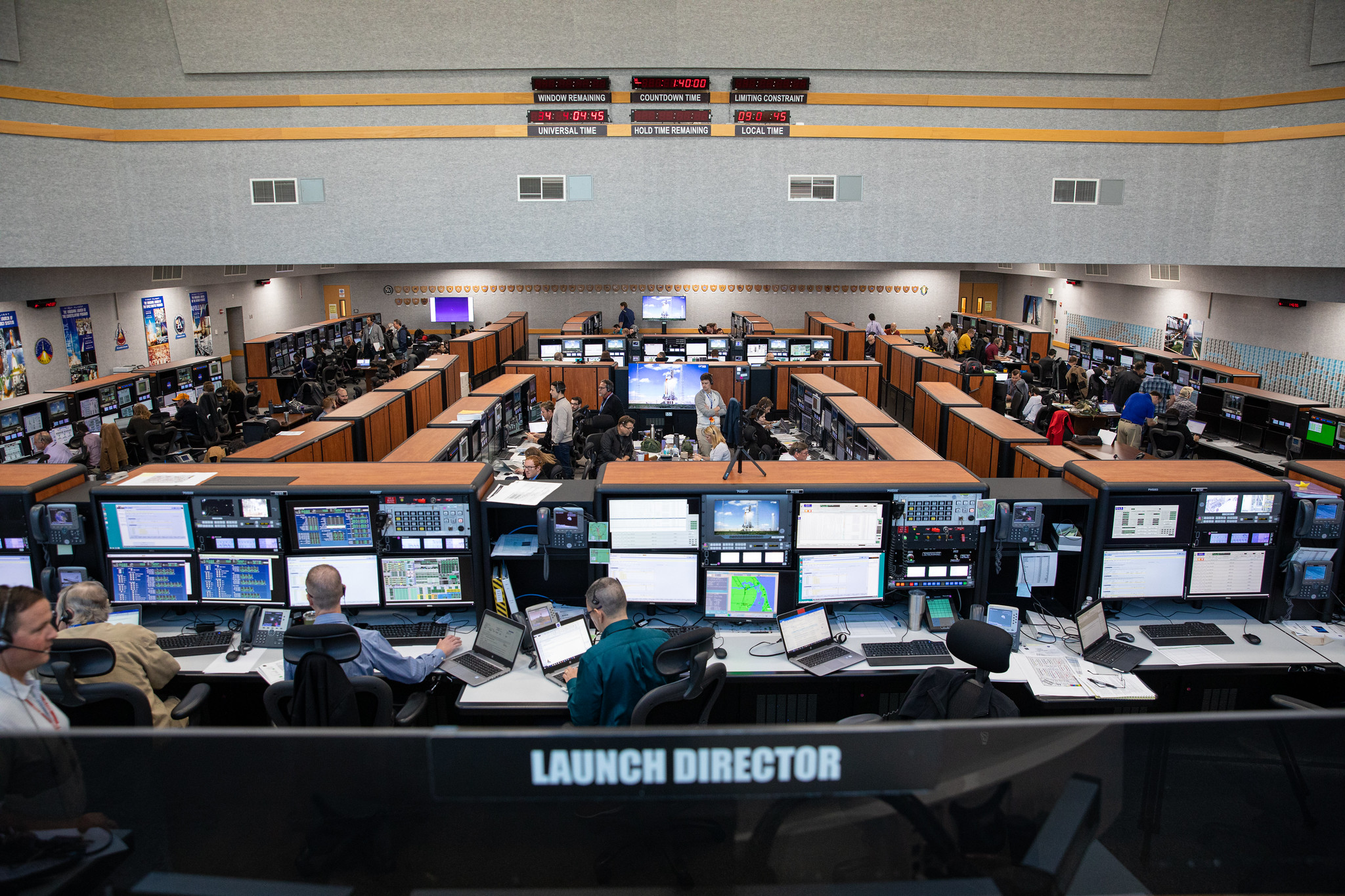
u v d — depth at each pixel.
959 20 8.14
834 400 7.98
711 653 2.99
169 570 4.21
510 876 2.31
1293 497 4.32
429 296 20.75
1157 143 8.41
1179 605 4.64
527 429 9.62
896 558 4.27
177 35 7.96
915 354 11.81
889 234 8.59
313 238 8.43
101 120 8.03
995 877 2.40
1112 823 2.60
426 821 2.29
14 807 2.29
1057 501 4.30
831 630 4.25
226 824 2.30
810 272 20.73
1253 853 2.79
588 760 2.23
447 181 8.38
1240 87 8.24
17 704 2.42
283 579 4.21
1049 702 3.75
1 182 7.54
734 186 8.45
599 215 8.47
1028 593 4.39
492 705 3.67
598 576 4.31
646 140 8.34
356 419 6.76
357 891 2.35
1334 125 7.81
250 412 13.53
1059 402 12.24
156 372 11.97
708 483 4.20
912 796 2.30
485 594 4.33
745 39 8.16
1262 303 12.30
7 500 4.16
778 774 2.26
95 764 2.30
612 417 8.83
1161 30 8.16
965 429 7.25
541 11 8.05
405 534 4.20
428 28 8.08
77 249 8.01
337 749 2.28
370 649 3.48
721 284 20.77
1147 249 8.62
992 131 8.39
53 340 11.02
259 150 8.26
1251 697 4.28
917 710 3.12
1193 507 4.28
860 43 8.20
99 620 3.38
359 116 8.24
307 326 18.03
